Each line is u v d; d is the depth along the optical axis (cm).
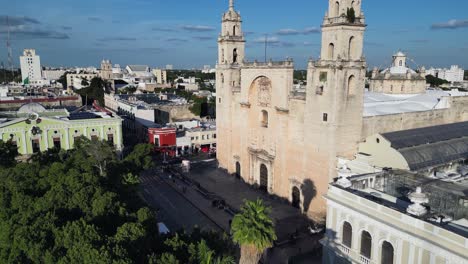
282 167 7650
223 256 3725
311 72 6619
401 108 8231
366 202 3872
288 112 7294
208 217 7038
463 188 3972
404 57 10831
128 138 13125
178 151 11438
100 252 3008
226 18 8956
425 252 3300
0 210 4297
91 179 4925
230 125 9325
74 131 9362
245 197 8019
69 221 3656
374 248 3778
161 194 8256
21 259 3288
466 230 3338
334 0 6262
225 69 9131
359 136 6631
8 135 8600
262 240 3291
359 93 6456
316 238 6219
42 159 6844
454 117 8438
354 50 6356
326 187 6575
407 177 4453
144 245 3506
